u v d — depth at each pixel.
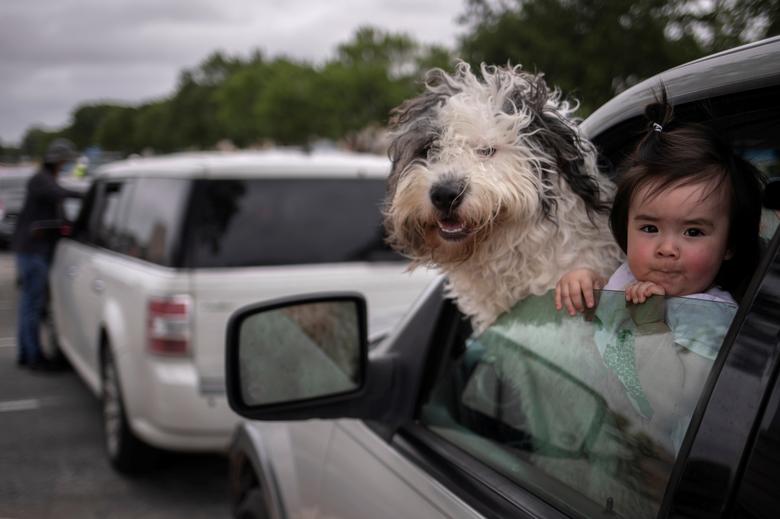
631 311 1.35
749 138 1.66
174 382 3.96
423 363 2.03
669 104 1.47
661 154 1.38
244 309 2.02
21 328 7.31
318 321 2.10
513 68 1.82
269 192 4.27
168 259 4.08
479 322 1.84
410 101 1.85
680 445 1.18
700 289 1.39
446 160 1.65
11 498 4.45
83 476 4.78
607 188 1.68
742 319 1.10
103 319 4.75
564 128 1.65
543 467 1.49
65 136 125.75
